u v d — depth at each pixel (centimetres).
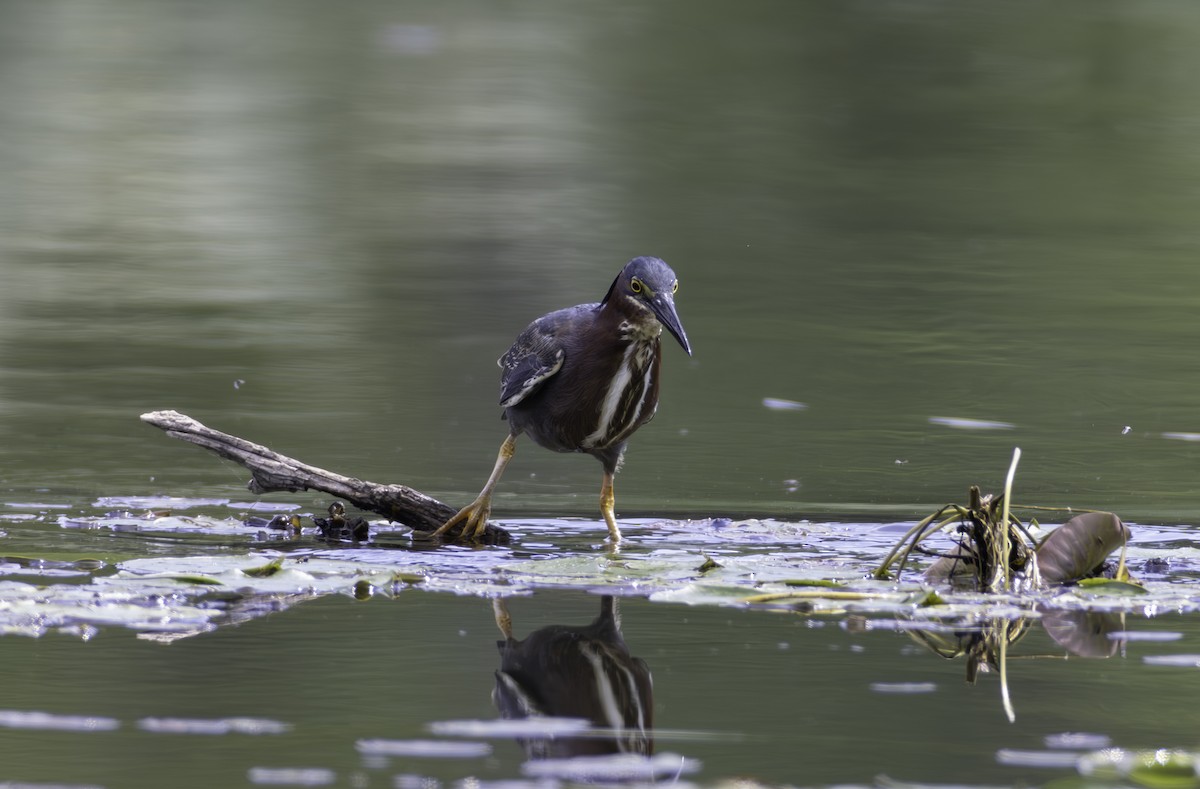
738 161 2898
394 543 990
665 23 4581
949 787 536
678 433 1383
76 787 527
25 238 2234
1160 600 815
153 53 4019
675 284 986
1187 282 2053
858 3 4806
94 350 1639
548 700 638
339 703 629
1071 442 1343
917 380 1580
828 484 1200
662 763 545
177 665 680
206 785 529
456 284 1980
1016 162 2909
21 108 3247
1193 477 1217
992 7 4722
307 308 1864
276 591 821
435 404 1455
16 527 997
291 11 4791
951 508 870
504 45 4244
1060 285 2031
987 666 695
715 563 884
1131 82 3706
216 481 1186
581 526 1053
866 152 2994
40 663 676
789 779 543
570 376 998
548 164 2841
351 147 2981
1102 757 559
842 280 2056
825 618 790
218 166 2783
